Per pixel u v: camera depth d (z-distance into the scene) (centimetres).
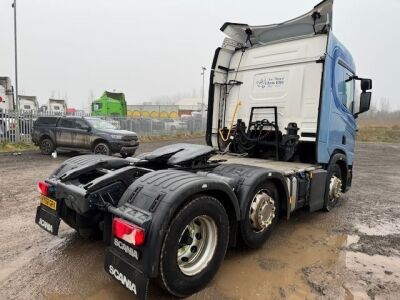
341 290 309
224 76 650
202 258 305
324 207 553
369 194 758
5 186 713
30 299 281
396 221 538
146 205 270
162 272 261
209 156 440
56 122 1294
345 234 469
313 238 449
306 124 538
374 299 294
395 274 345
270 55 589
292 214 565
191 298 288
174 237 267
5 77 1948
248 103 617
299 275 337
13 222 475
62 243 402
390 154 1867
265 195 388
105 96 3025
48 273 327
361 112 629
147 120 2497
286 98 563
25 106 2798
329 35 510
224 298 289
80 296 287
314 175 499
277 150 562
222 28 609
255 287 310
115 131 1225
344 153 613
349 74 609
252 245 378
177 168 400
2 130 1511
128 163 414
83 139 1232
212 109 645
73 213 377
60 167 417
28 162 1105
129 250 262
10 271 329
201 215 293
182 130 2944
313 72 535
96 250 383
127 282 259
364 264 368
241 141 612
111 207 298
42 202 384
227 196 324
